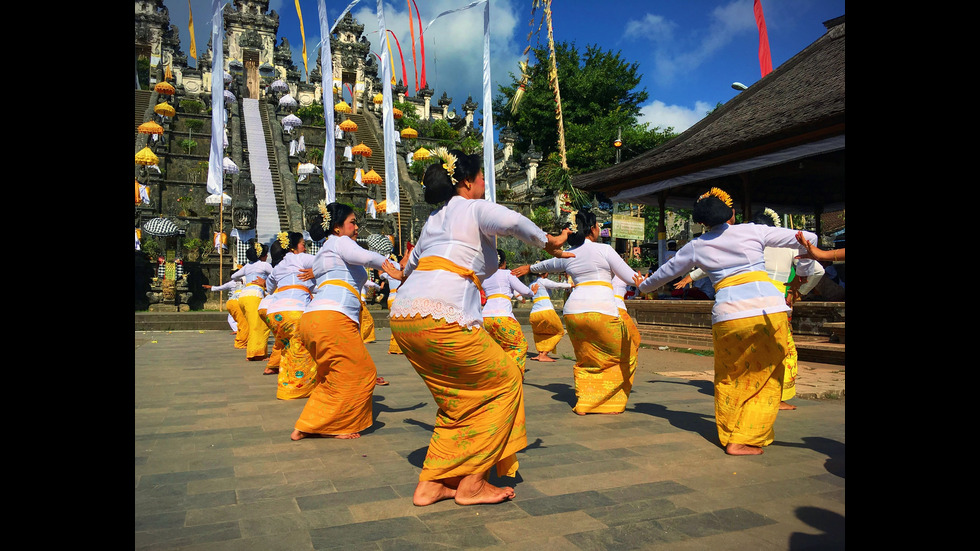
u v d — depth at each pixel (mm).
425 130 38562
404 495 2979
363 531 2508
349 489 3068
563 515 2721
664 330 12102
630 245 23516
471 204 3055
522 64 13062
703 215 4059
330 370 4156
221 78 17234
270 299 6012
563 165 12992
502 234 2957
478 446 2846
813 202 16531
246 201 21312
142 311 18422
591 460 3646
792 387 5344
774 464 3584
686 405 5508
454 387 2900
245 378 7074
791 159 10031
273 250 6691
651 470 3439
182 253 20734
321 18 16422
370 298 18875
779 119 10039
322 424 4098
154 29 41438
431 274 2939
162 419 4773
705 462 3613
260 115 32312
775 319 3773
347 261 4332
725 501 2924
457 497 2850
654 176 13102
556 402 5703
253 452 3789
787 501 2930
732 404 3902
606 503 2885
